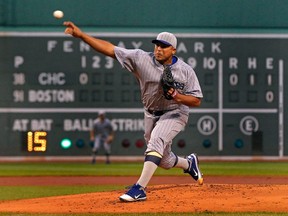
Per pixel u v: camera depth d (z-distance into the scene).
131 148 58.09
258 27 59.00
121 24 58.59
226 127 58.47
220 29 58.69
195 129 58.25
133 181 41.72
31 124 57.91
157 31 58.62
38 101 57.81
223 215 20.58
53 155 58.09
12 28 57.81
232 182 39.97
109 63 57.66
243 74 58.75
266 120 58.81
